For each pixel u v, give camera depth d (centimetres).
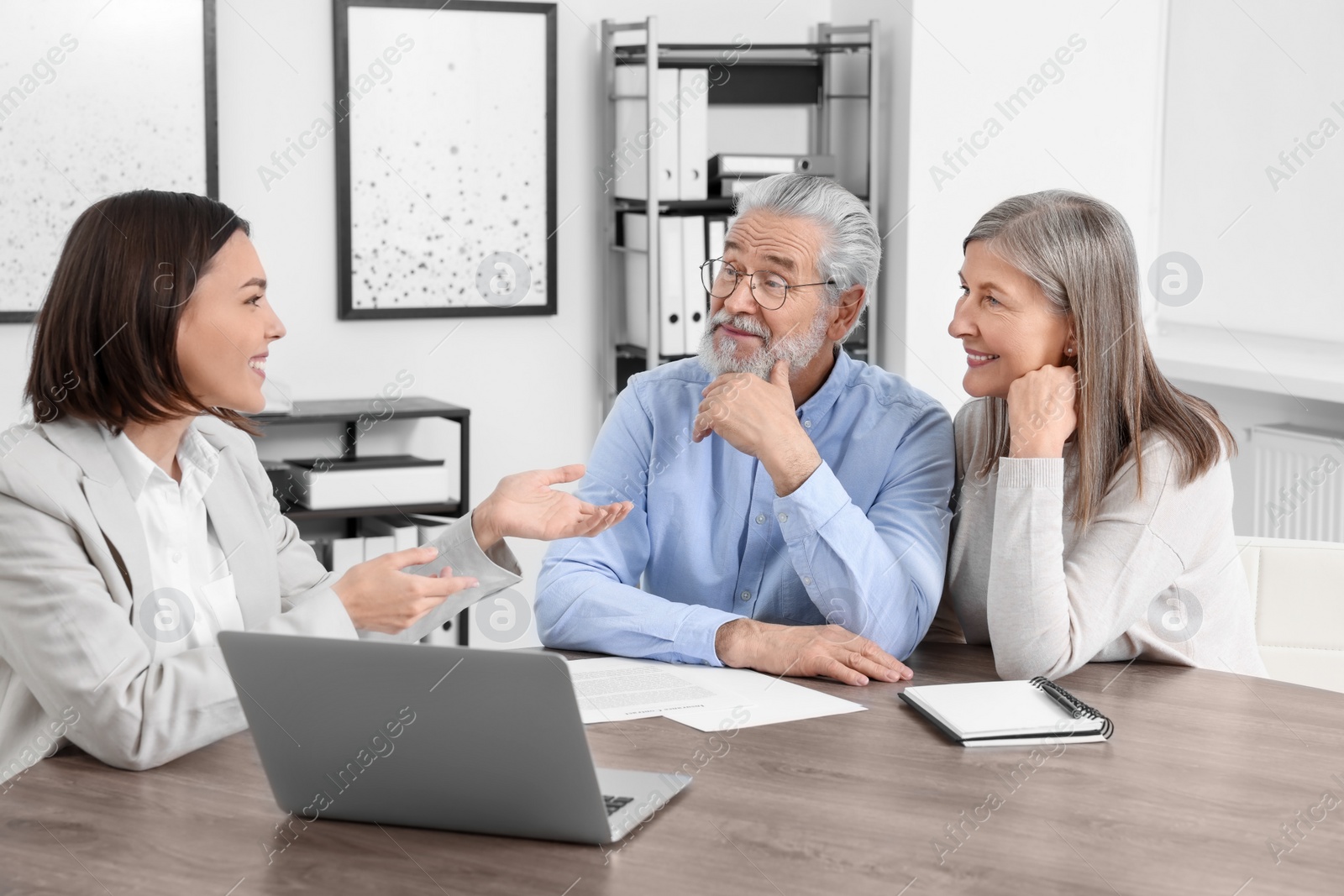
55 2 325
